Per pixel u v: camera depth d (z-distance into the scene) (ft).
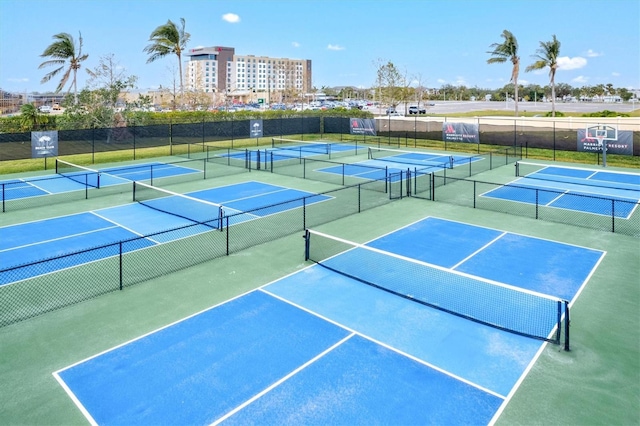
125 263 44.52
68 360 28.50
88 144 108.27
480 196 72.49
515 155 111.04
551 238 51.47
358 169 97.35
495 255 46.26
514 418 22.99
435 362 27.99
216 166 102.94
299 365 27.78
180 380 26.40
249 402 24.41
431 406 23.97
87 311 34.88
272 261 44.88
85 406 24.18
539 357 28.45
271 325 32.65
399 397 24.71
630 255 45.75
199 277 41.14
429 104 331.77
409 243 50.06
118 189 79.05
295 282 39.99
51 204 68.74
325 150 128.67
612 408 23.63
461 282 39.75
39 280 40.60
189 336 31.22
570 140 112.47
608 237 51.55
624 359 28.09
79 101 133.49
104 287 39.09
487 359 28.27
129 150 124.36
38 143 98.63
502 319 33.09
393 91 200.85
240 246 49.21
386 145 141.08
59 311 34.86
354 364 27.81
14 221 59.93
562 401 24.23
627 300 36.04
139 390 25.53
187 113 155.84
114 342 30.55
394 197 71.97
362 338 30.81
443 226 56.39
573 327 31.99
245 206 66.95
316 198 71.77
